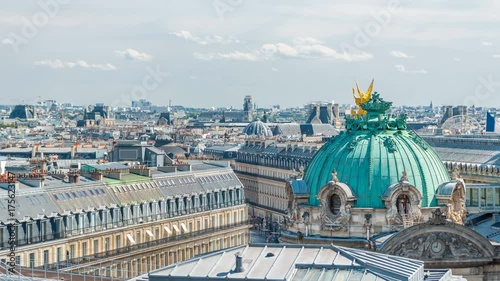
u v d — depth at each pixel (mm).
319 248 187000
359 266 176250
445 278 191625
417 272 178375
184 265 181750
